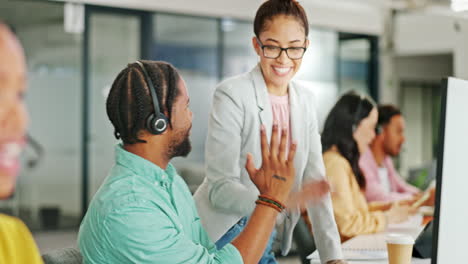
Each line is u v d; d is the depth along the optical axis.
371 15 8.45
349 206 2.80
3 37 0.64
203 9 7.04
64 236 6.50
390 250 1.78
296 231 2.58
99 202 1.28
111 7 6.81
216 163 1.86
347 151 2.94
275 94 1.94
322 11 7.94
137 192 1.29
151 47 7.00
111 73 6.89
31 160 6.49
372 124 3.01
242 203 1.79
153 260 1.25
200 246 1.34
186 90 1.39
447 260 1.19
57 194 6.66
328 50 8.17
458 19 8.50
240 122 1.88
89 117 6.82
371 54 8.65
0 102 0.62
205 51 7.27
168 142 1.36
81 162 6.79
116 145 1.37
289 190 1.41
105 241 1.25
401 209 3.19
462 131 1.20
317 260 2.08
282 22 1.81
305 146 1.94
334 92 8.26
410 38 8.97
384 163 4.09
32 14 6.46
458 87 1.17
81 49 6.73
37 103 6.53
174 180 1.47
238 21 7.45
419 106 10.06
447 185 1.17
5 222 0.91
